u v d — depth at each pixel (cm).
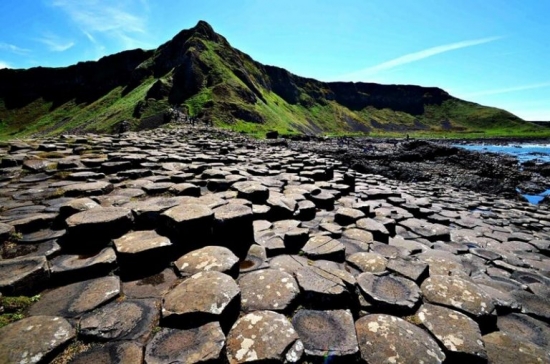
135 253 338
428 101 19288
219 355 227
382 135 11856
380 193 961
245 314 289
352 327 286
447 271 457
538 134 12031
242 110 8169
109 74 13250
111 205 501
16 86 13975
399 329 294
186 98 8475
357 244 495
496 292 409
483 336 315
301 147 3366
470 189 1966
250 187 624
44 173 720
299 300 319
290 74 16825
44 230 409
